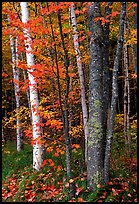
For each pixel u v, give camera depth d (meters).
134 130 9.93
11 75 18.50
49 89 11.32
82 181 6.68
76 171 7.52
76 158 8.59
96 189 6.24
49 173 7.82
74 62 11.60
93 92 6.48
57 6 5.98
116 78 6.02
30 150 12.15
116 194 6.02
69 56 10.55
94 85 6.47
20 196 7.14
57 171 7.69
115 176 6.91
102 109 6.49
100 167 6.38
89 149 6.48
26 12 8.59
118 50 5.96
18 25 6.82
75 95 10.70
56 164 8.66
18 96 12.72
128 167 7.96
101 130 6.44
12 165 10.00
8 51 17.22
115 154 9.56
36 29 6.85
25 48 7.91
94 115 6.45
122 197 6.06
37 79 7.34
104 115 6.56
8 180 8.57
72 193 6.38
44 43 6.86
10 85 19.73
